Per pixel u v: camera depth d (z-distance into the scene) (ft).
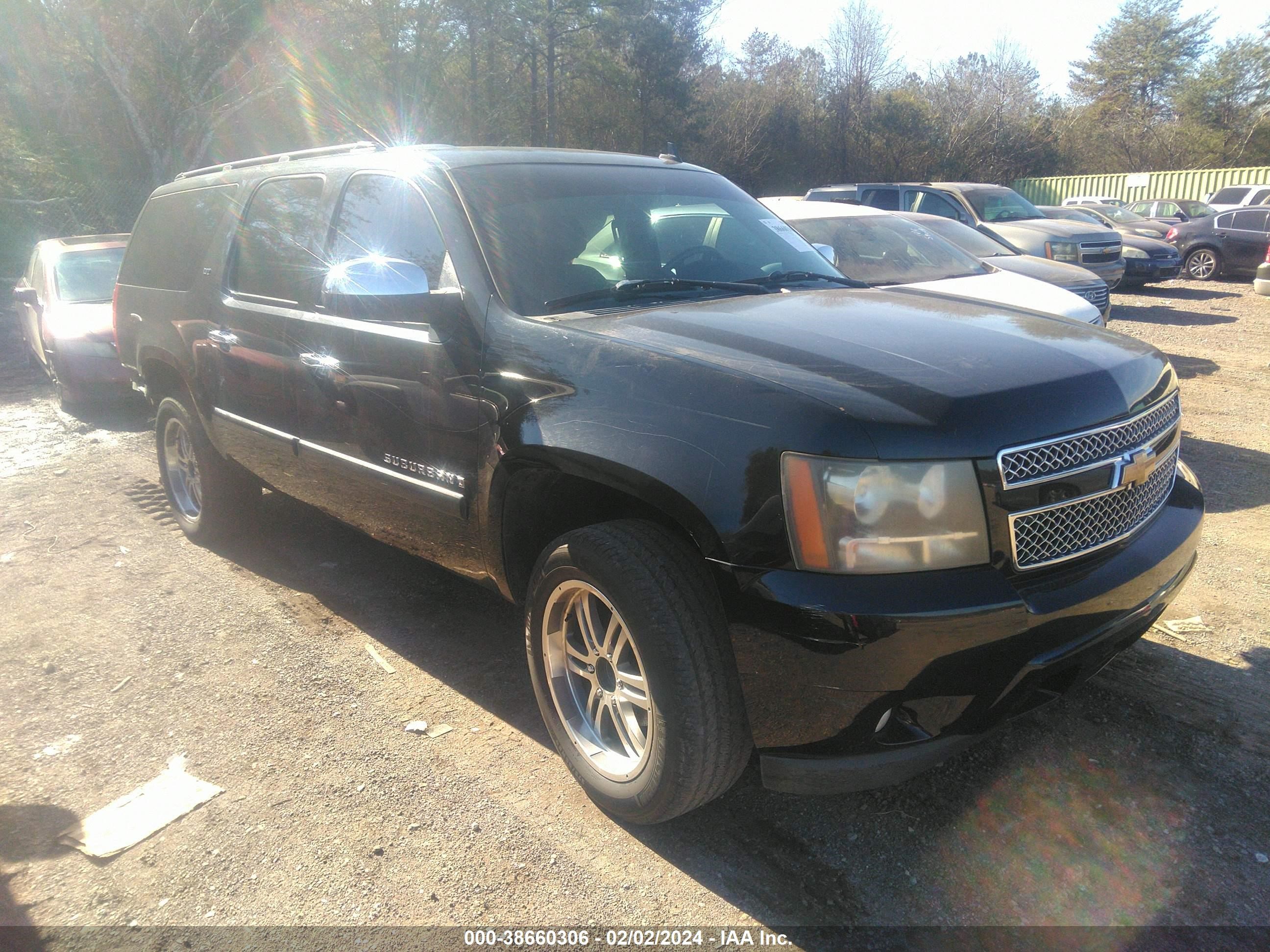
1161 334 39.50
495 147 12.24
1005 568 7.44
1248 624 12.67
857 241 24.36
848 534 7.14
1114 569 8.09
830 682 7.20
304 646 12.85
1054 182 109.91
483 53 102.17
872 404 7.42
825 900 8.04
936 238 25.31
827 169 137.59
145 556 16.43
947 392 7.61
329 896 8.16
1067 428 7.77
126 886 8.36
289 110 88.89
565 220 11.08
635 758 8.70
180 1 77.87
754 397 7.65
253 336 13.20
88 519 18.67
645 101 121.19
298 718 11.05
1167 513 9.27
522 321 9.55
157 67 78.28
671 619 7.80
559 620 9.23
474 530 9.98
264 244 13.46
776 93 134.51
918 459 7.17
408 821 9.16
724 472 7.54
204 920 7.93
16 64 75.31
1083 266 42.57
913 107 135.44
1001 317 9.93
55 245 32.71
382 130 92.07
